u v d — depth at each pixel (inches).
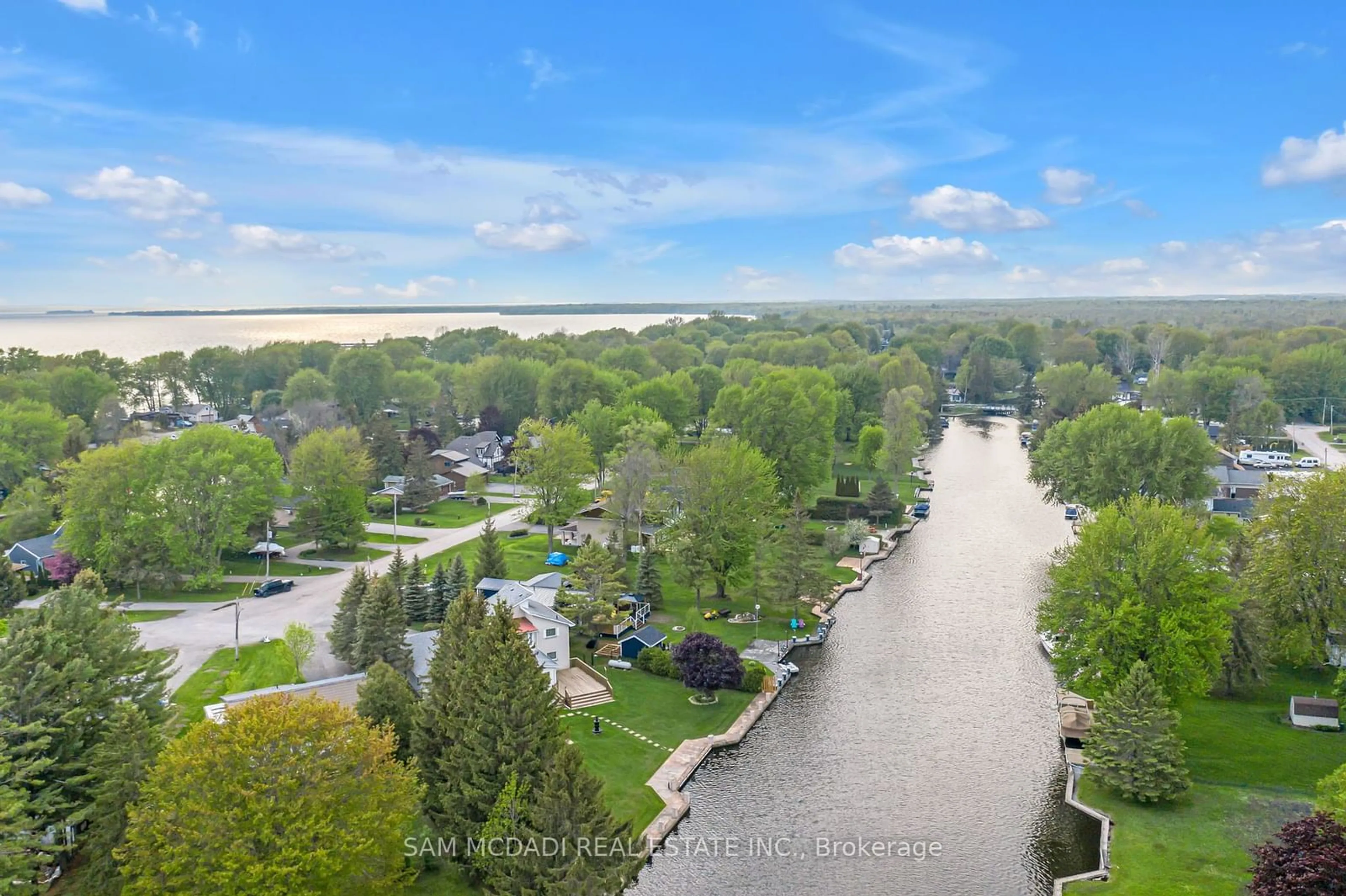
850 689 2719.0
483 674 1752.0
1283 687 2640.3
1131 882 1739.7
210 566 3501.5
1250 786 2078.0
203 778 1369.3
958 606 3469.5
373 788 1446.9
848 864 1856.5
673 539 3528.5
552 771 1502.2
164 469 3540.8
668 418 6417.3
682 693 2652.6
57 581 3469.5
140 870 1381.6
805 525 3597.4
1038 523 4800.7
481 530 4483.3
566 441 4119.1
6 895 1336.1
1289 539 2623.0
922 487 5679.1
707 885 1790.1
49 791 1571.1
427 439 6107.3
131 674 1873.8
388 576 3129.9
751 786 2161.7
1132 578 2356.1
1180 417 4072.3
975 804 2079.2
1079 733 2367.1
